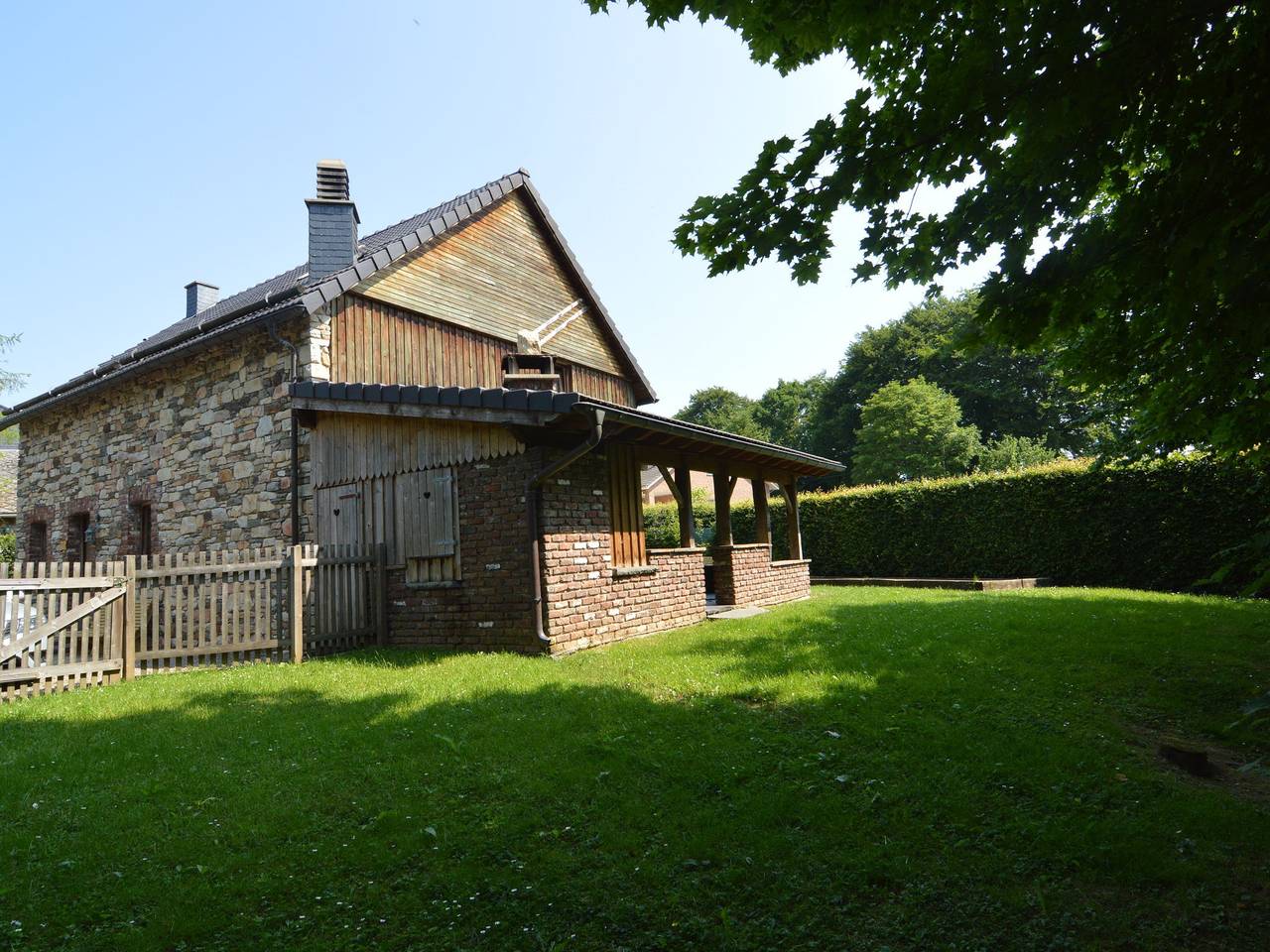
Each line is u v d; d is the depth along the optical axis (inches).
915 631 323.0
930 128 113.7
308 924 112.6
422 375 459.8
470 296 506.0
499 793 157.5
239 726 211.0
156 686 270.1
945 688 228.5
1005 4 103.8
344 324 412.2
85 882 125.0
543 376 409.1
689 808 150.0
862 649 287.4
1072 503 553.3
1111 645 280.4
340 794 158.6
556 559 305.9
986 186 120.4
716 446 380.8
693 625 386.6
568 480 319.0
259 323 394.0
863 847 134.8
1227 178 102.0
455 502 328.5
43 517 595.8
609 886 122.6
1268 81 96.7
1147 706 219.8
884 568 682.2
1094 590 478.0
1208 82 100.5
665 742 186.9
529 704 221.1
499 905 117.1
